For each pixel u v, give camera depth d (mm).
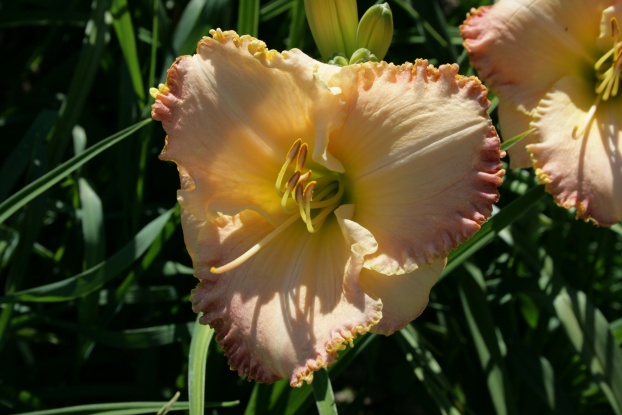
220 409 508
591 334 460
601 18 438
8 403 473
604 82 431
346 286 353
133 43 487
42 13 561
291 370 347
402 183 351
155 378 502
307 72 350
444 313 549
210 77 361
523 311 551
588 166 417
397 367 555
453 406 479
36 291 431
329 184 389
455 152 343
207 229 375
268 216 375
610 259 605
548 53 436
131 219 518
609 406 550
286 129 368
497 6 435
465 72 481
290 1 545
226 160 368
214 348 483
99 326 478
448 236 342
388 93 352
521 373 495
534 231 525
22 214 484
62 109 489
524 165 435
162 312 526
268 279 368
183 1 590
